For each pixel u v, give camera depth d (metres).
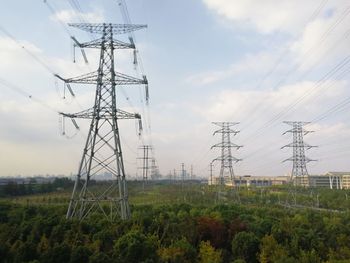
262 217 99.38
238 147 153.00
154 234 67.50
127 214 73.25
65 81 67.94
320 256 72.12
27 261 52.50
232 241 73.31
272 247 68.88
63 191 196.88
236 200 170.38
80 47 69.12
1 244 55.47
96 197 73.88
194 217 85.94
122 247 57.59
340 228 87.38
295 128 154.62
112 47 70.00
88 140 68.56
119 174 70.44
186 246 64.25
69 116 68.69
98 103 68.94
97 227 66.31
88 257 53.12
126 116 70.12
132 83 70.44
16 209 89.50
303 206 156.88
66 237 59.38
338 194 190.00
